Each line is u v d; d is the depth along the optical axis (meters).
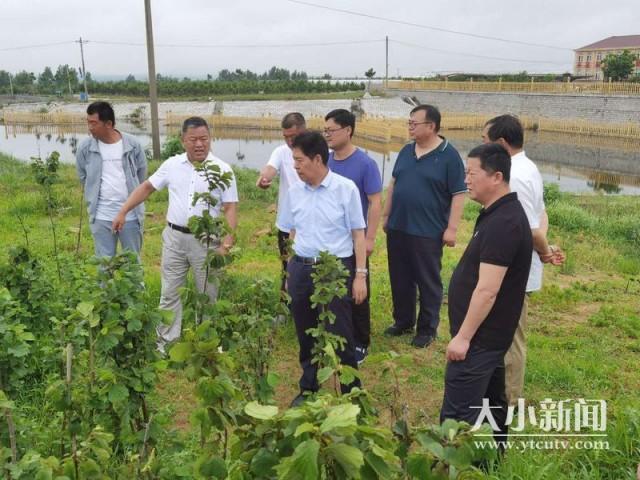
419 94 60.56
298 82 73.62
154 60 21.05
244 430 1.84
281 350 5.42
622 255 10.06
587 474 3.41
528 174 3.87
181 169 4.81
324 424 1.47
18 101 71.00
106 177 5.56
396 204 5.54
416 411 4.47
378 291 7.12
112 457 3.09
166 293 5.03
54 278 5.98
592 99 43.28
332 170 5.07
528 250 3.12
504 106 50.59
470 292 3.26
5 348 3.48
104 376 2.75
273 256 8.62
